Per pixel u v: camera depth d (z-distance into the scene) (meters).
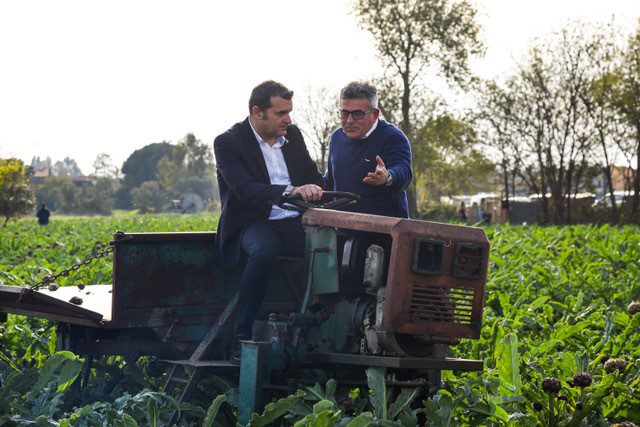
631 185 45.25
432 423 3.90
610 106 42.84
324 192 4.66
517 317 6.73
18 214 46.88
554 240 16.05
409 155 4.99
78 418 3.98
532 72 44.84
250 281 4.66
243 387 4.21
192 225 28.55
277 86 4.94
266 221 4.95
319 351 4.51
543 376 5.04
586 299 8.33
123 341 5.01
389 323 4.04
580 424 4.28
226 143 4.97
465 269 4.20
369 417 3.64
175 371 4.55
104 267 10.07
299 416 4.12
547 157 45.81
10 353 5.85
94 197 116.69
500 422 4.23
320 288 4.50
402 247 4.04
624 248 13.11
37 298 4.75
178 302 4.86
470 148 49.22
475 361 4.32
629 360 5.36
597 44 43.09
